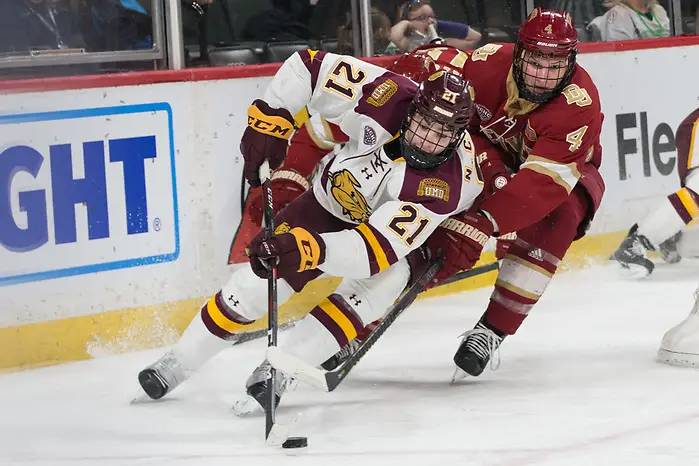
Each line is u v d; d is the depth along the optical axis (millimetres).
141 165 16594
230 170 17641
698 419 11758
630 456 10320
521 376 14305
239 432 11445
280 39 19125
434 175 11484
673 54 23484
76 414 12516
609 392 13203
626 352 15719
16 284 15391
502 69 13883
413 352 16109
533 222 13109
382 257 11234
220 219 17578
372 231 11234
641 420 11766
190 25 18016
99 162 16125
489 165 14102
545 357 15531
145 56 17453
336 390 13562
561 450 10562
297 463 10086
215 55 18422
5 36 16125
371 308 12023
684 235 23328
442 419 11914
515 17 21969
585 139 13188
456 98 10969
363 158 11883
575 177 13227
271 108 12562
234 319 12570
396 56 20109
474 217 12703
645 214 23328
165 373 12703
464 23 21266
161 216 16859
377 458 10258
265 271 11273
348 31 19859
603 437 11055
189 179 17172
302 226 12656
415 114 11164
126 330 16547
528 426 11562
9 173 15242
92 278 16141
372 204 11938
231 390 13688
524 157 14062
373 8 20000
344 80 12250
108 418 12258
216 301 12609
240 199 17781
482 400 12883
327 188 12469
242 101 17703
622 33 23469
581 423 11672
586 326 17750
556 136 13125
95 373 15062
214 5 18203
